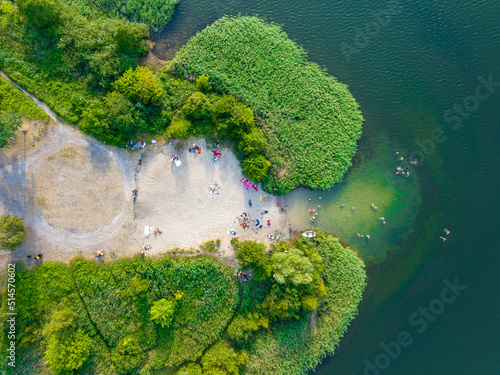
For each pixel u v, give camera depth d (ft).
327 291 135.74
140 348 125.39
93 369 124.16
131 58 131.03
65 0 132.77
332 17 142.82
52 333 117.70
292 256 122.42
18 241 119.03
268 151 134.41
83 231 130.00
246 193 136.36
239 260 125.49
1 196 126.93
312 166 136.26
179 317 128.77
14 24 126.62
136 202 132.57
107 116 125.59
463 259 139.23
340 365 137.18
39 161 128.57
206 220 134.62
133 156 132.57
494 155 139.13
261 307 128.67
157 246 132.05
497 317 136.26
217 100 132.57
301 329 132.36
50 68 128.16
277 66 137.39
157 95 124.16
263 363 130.11
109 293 125.80
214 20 140.36
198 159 134.92
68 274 126.41
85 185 130.52
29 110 126.93
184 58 134.51
